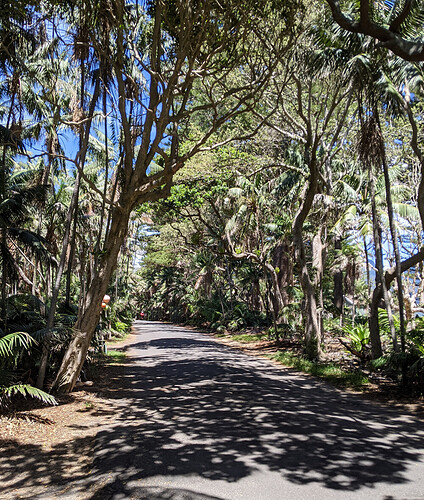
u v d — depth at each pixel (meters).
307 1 11.20
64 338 8.44
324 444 5.44
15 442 5.57
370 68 10.28
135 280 56.12
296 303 20.23
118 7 7.96
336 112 17.64
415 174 16.52
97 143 19.20
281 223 20.25
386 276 11.86
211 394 8.99
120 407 7.72
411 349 10.13
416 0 8.09
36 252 12.95
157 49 9.05
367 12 5.41
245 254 21.02
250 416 7.01
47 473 4.52
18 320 9.86
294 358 15.01
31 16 7.93
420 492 3.95
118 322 29.11
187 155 9.02
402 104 10.23
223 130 17.86
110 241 8.94
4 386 7.21
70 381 8.66
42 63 10.69
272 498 3.83
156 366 13.62
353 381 10.45
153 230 37.84
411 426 6.48
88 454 5.12
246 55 9.20
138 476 4.37
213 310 36.53
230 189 19.67
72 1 8.05
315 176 14.43
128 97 10.21
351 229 20.98
